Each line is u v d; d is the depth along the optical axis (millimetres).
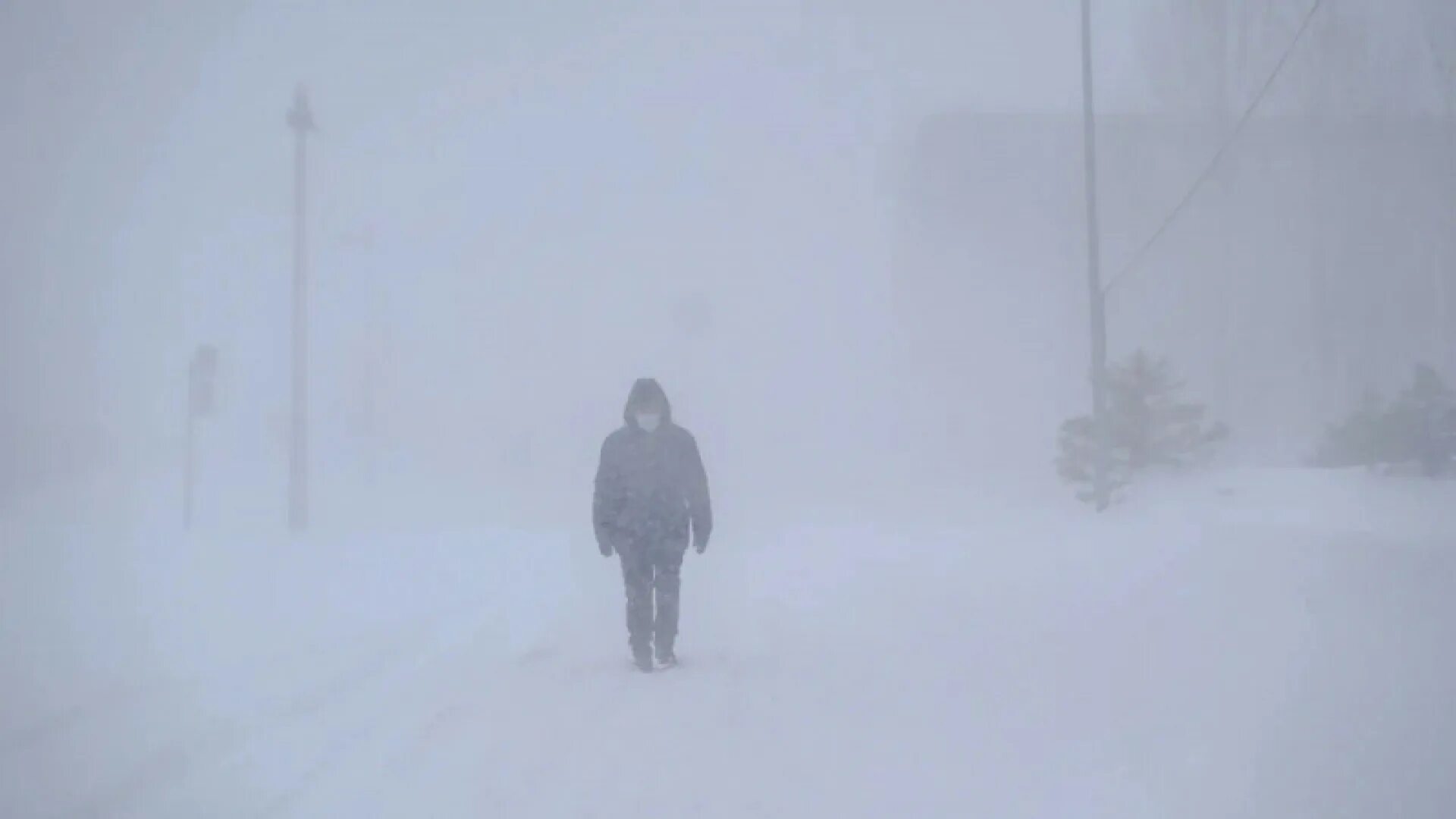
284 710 13023
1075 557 21625
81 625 19000
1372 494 23250
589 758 10422
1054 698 11547
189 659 16094
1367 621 13094
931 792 8992
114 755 11305
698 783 9500
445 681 14250
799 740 10656
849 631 16344
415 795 9547
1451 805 7879
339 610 20578
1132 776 9016
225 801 9688
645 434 14648
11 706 13414
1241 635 13289
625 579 14578
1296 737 9484
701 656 15188
